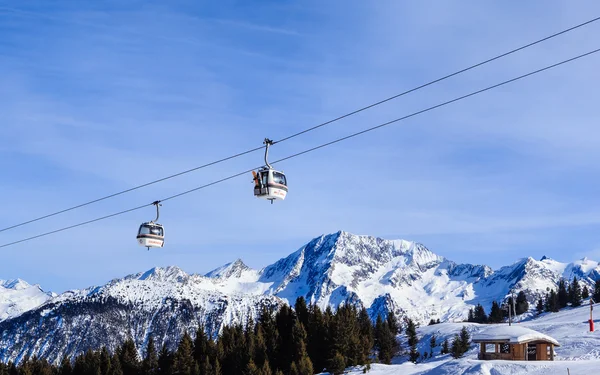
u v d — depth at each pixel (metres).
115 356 169.88
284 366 148.88
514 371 86.25
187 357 151.38
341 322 146.25
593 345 117.06
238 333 173.75
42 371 183.88
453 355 161.25
